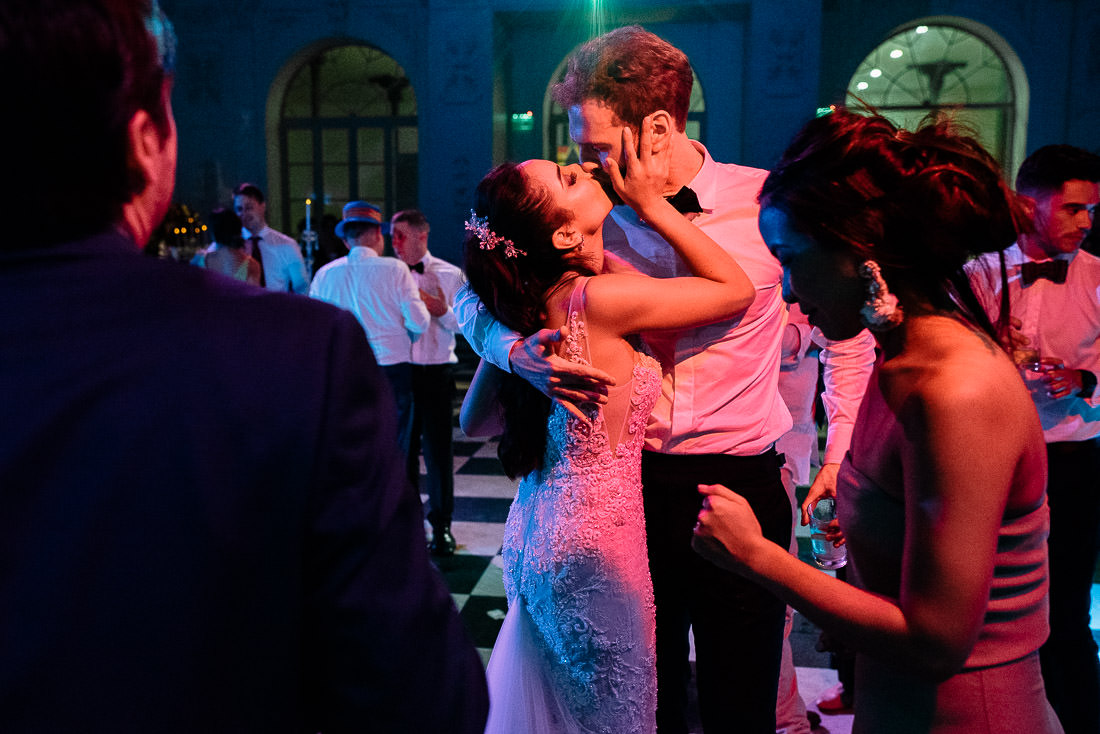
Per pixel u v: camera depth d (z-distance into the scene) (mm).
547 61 10508
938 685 871
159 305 556
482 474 4500
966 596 747
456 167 10047
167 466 517
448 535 3297
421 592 599
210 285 597
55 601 490
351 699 581
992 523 751
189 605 515
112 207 563
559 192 1255
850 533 914
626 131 1247
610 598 1258
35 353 518
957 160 826
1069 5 9398
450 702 600
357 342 617
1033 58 9555
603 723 1275
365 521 576
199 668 519
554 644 1292
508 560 1400
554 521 1276
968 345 806
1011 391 783
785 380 2152
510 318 1305
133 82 537
